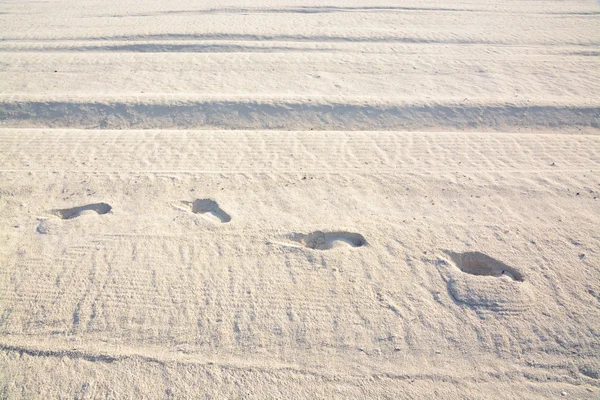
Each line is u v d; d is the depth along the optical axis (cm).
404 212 681
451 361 487
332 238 643
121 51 1288
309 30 1421
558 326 515
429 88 1074
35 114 972
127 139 861
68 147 834
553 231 640
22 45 1320
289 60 1213
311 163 795
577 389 461
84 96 1016
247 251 611
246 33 1395
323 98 1006
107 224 654
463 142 855
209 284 565
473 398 455
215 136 873
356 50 1280
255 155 815
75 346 498
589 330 509
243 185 737
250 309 536
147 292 554
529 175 761
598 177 752
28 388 462
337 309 537
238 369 480
